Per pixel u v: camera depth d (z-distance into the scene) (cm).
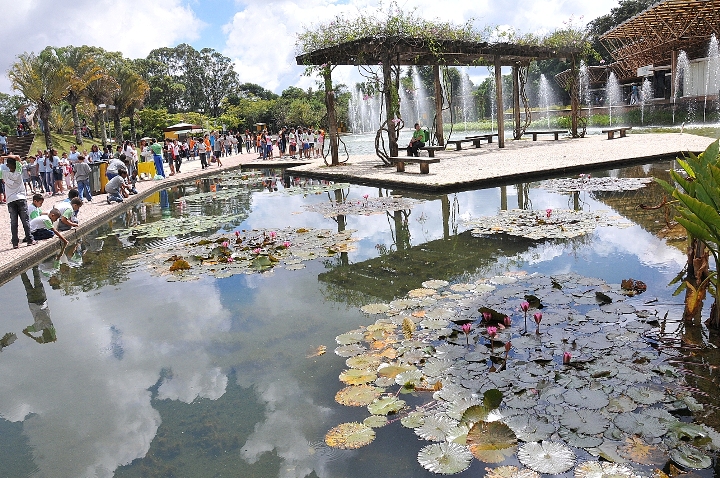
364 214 880
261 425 298
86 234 910
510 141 2144
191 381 356
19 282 643
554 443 254
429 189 1051
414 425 281
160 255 705
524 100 2361
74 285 609
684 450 243
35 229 828
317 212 933
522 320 401
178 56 8025
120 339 439
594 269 510
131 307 515
